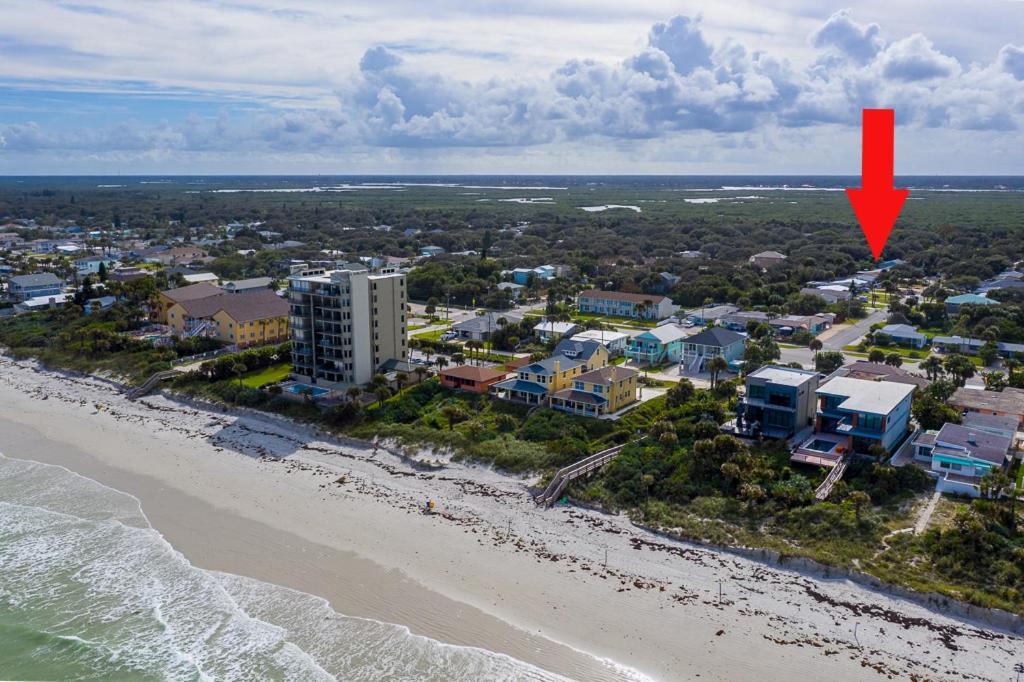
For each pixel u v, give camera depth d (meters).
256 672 54.12
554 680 52.72
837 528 68.25
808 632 57.09
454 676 53.19
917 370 125.88
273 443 99.19
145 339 142.50
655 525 73.06
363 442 96.31
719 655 54.91
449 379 109.31
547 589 63.88
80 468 92.44
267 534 74.75
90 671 54.66
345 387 112.25
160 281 188.50
